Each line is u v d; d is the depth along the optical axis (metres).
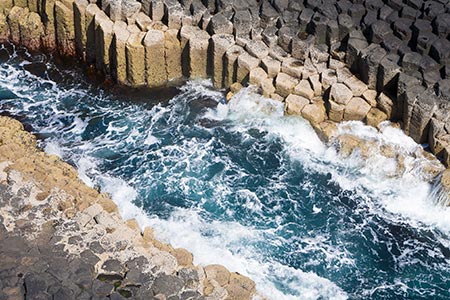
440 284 29.97
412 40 34.59
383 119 34.22
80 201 29.72
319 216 32.12
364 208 32.44
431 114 32.81
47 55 39.66
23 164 30.80
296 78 35.59
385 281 30.03
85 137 35.44
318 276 29.98
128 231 28.75
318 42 36.22
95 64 39.00
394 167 33.16
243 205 32.44
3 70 38.84
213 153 34.50
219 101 36.81
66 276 27.22
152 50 36.66
